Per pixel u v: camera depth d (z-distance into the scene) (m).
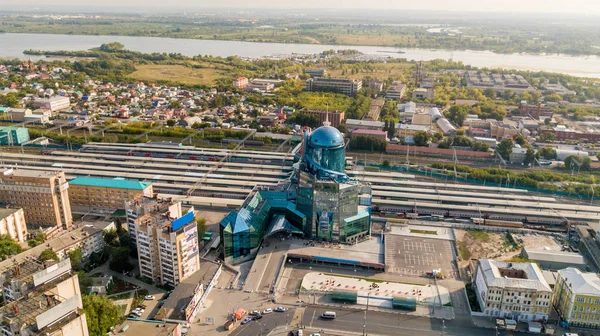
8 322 188.00
